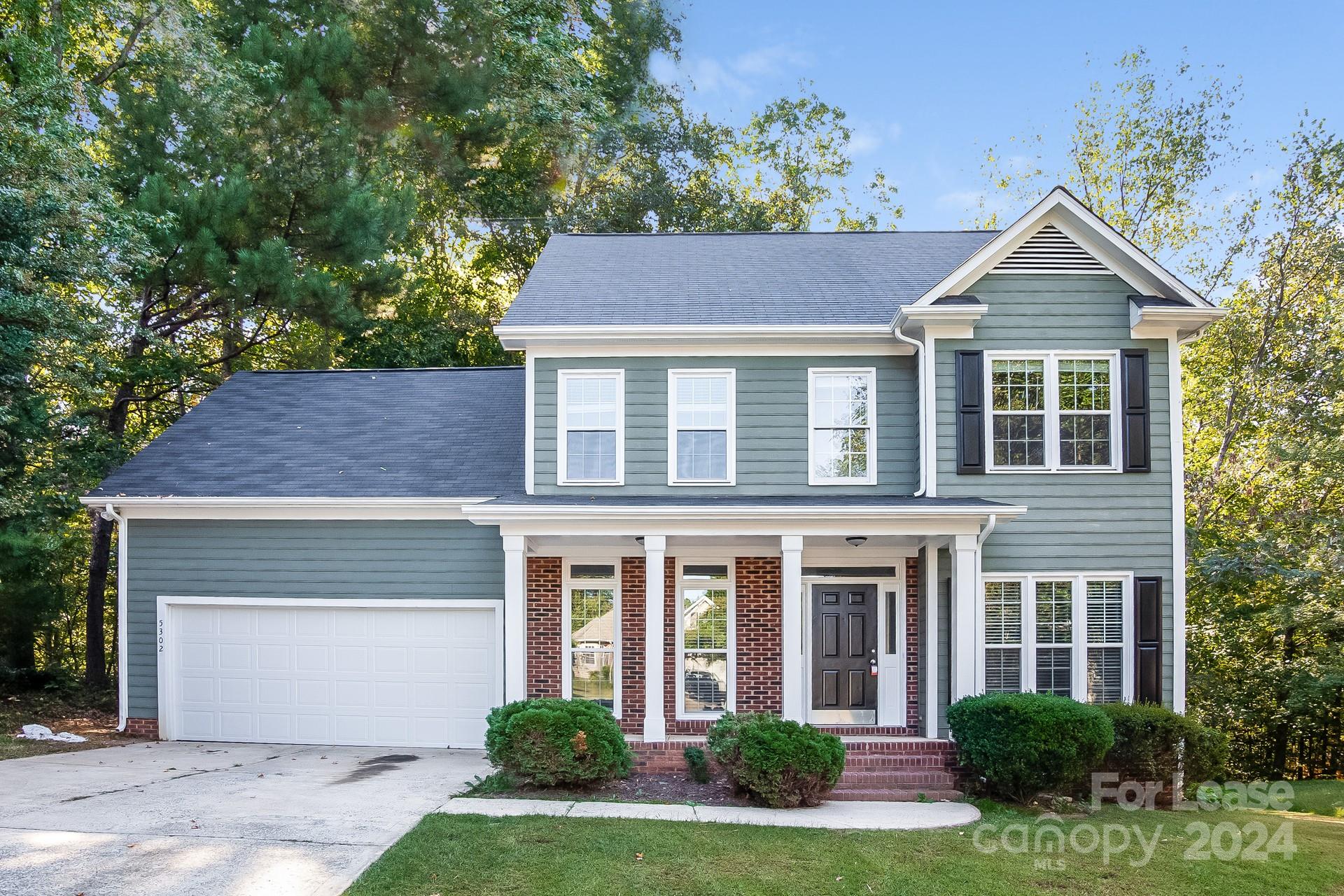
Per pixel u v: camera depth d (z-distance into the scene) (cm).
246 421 1650
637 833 862
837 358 1410
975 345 1330
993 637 1295
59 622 2633
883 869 791
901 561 1391
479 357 2869
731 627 1404
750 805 1012
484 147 2855
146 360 1988
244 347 2217
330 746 1406
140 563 1455
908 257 1694
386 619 1431
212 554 1448
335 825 868
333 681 1429
